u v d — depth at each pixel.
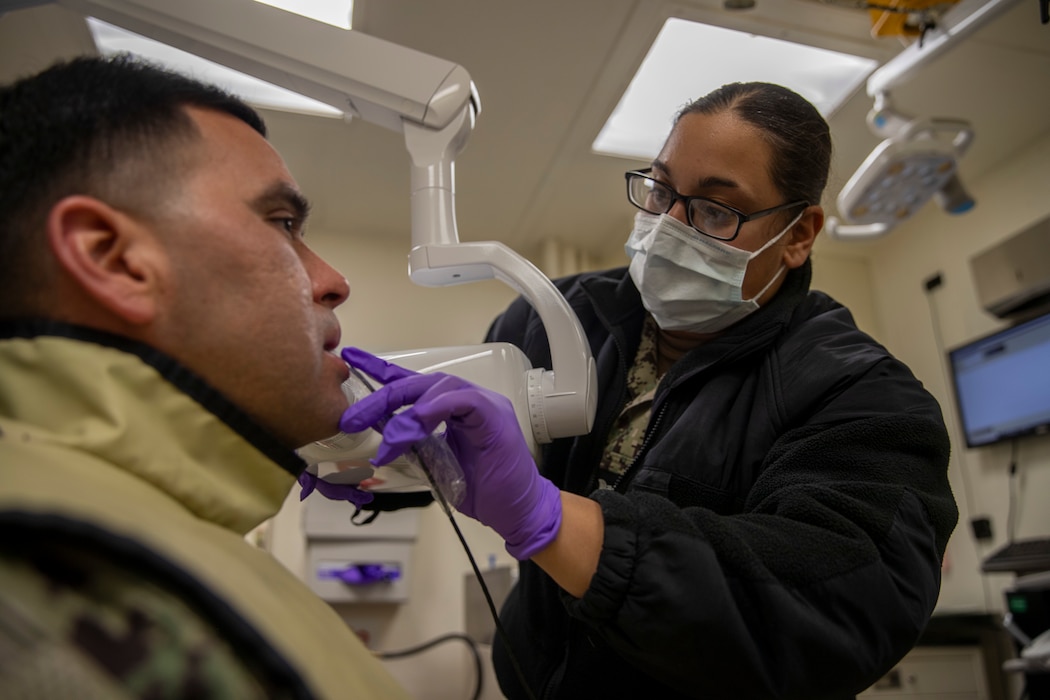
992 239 2.99
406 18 2.13
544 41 2.23
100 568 0.37
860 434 0.85
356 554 2.66
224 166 0.62
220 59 0.99
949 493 0.87
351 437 0.84
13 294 0.55
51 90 0.60
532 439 0.93
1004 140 2.81
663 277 1.09
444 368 0.93
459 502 0.74
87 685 0.33
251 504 0.59
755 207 1.07
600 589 0.71
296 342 0.62
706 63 2.40
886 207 2.22
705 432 0.99
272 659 0.38
